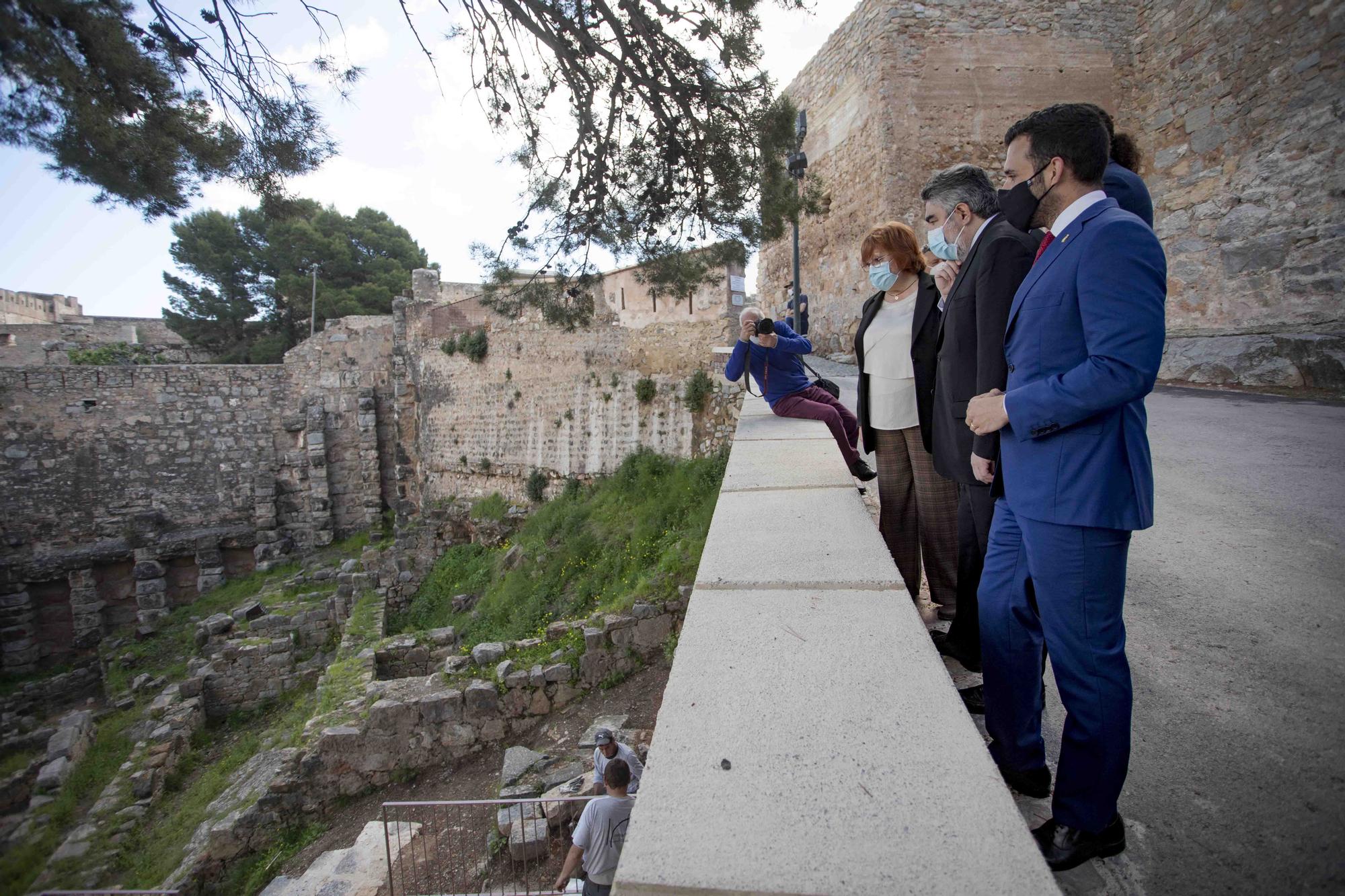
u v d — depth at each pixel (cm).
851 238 1573
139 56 468
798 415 556
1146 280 179
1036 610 219
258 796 1018
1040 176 205
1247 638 305
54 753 746
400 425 2642
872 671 181
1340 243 925
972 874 115
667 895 117
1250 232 1054
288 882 836
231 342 3672
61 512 2322
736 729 159
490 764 1020
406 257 4025
